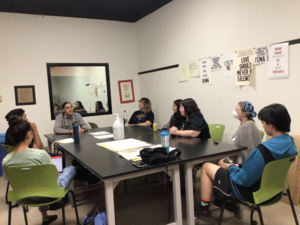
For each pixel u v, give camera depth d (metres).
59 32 4.58
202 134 2.57
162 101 4.66
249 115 2.26
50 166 1.66
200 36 3.61
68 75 4.70
